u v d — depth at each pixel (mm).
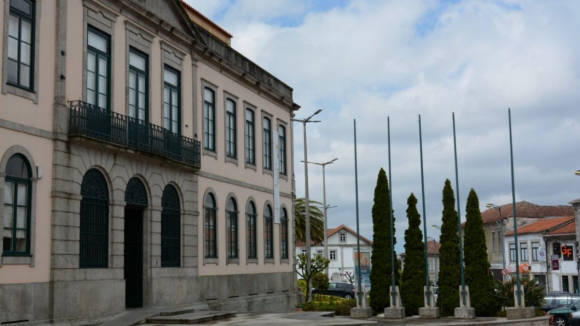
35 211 17469
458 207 26266
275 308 31812
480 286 25906
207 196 26703
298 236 53656
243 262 29438
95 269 19406
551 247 60750
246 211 30125
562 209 71812
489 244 73375
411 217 26781
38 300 17328
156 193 22812
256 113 31891
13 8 17281
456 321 23734
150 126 22219
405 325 21609
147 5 22984
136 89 22422
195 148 25188
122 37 21656
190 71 25953
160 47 23891
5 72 16781
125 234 22594
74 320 18375
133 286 22344
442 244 26500
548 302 32625
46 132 18000
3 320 16203
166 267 23344
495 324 22891
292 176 35969
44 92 18062
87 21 19938
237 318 22328
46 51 18250
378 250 26672
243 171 30078
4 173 16562
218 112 28047
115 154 20594
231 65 29062
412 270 26297
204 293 25750
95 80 20297
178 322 19875
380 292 26312
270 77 33625
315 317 22875
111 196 20375
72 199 18641
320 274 48219
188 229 24859
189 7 30828
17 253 16844
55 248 17906
